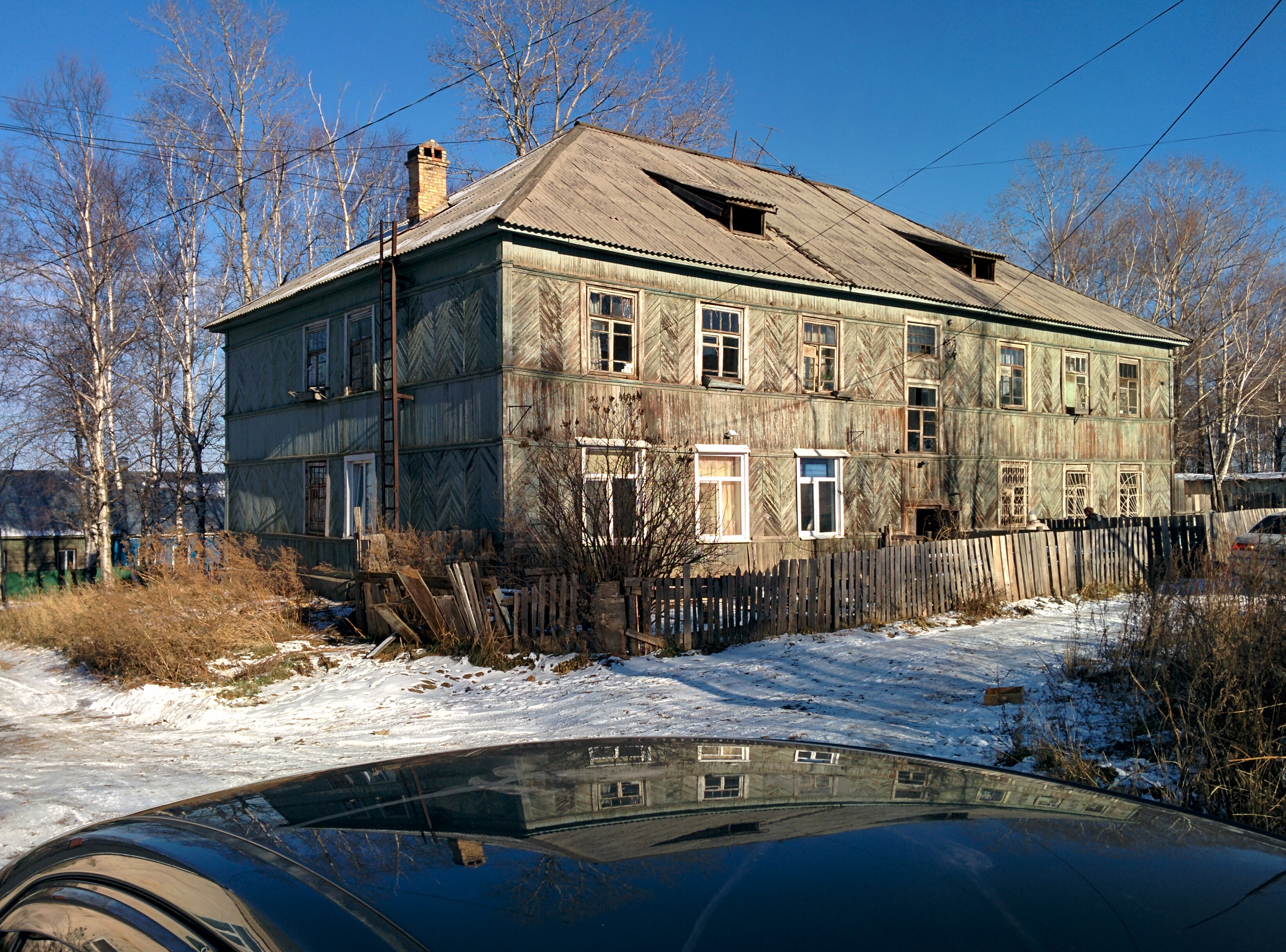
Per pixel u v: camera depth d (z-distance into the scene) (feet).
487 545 50.72
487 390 53.06
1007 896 4.23
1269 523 60.49
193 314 107.65
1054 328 82.64
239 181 111.34
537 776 6.45
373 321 63.36
